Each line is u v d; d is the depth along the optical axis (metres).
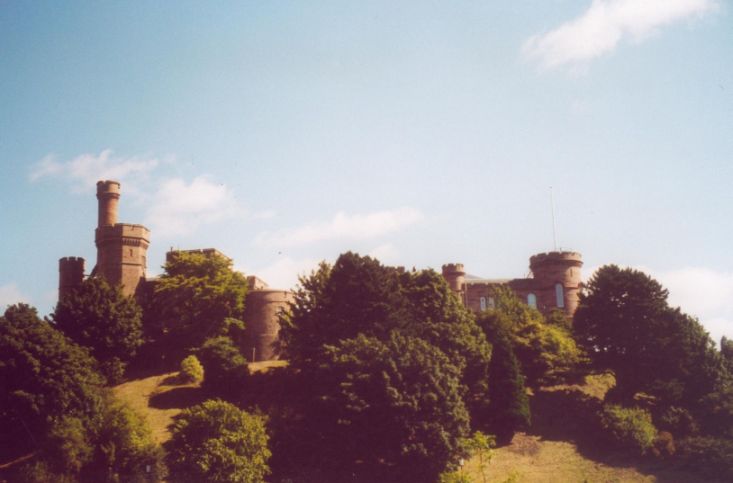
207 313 78.19
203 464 48.12
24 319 59.72
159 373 73.88
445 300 69.06
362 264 65.50
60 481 49.00
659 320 70.12
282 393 64.62
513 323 75.81
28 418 54.56
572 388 74.12
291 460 52.72
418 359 54.66
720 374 69.88
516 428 64.12
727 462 56.84
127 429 52.94
